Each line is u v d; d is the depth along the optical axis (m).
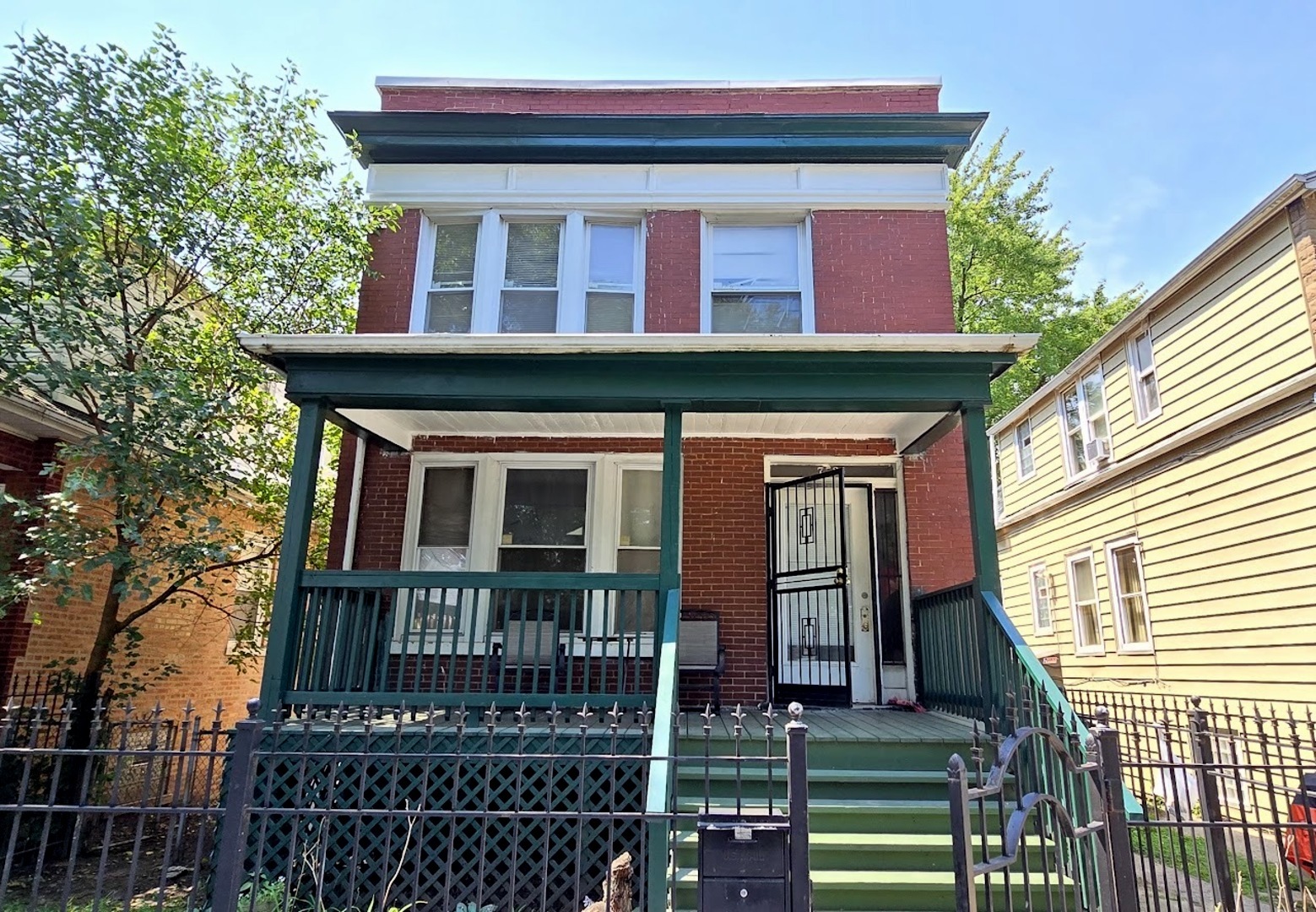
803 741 3.31
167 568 7.85
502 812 3.55
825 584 7.54
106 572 9.35
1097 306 23.83
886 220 8.41
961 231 22.50
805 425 7.71
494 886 4.93
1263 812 8.20
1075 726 4.48
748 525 8.00
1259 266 8.96
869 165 8.54
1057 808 3.05
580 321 8.20
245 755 3.46
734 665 7.65
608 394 6.25
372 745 5.50
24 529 7.77
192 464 7.10
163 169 7.57
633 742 5.45
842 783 5.23
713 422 7.67
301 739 5.52
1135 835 6.62
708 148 8.46
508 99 8.99
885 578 8.04
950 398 6.15
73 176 7.23
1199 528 9.91
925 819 4.91
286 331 8.77
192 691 11.11
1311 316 8.14
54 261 6.85
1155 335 10.98
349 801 5.40
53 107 7.19
